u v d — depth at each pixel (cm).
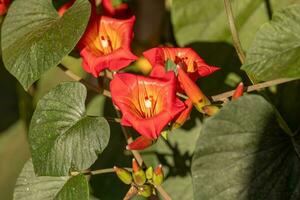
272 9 88
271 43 75
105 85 85
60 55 76
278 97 87
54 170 76
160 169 76
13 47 79
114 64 77
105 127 76
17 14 81
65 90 78
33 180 80
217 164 72
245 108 73
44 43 77
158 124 74
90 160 76
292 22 75
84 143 76
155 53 77
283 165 73
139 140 75
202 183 72
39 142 77
